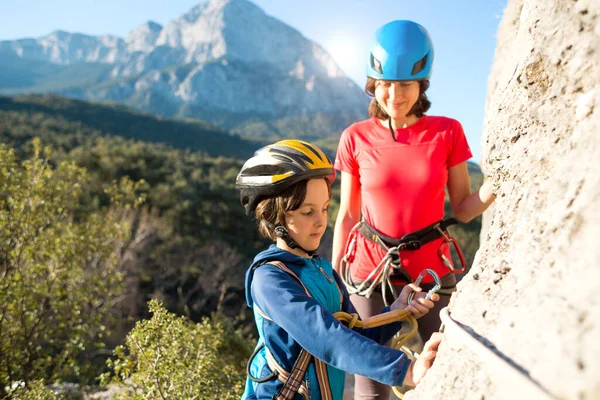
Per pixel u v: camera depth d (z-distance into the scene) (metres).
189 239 37.06
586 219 0.87
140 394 3.55
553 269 0.89
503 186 1.35
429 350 1.25
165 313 3.59
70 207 8.78
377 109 2.45
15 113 84.44
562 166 1.01
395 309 1.63
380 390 2.31
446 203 24.39
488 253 1.23
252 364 1.62
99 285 8.30
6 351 6.74
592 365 0.69
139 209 31.00
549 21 1.15
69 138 66.06
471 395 0.96
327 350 1.35
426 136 2.35
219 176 57.53
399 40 2.22
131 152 51.44
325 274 1.66
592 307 0.75
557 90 1.11
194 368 3.62
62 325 7.41
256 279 1.55
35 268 7.61
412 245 2.27
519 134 1.27
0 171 7.75
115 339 12.57
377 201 2.40
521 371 0.83
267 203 1.62
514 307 0.96
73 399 6.27
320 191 1.60
